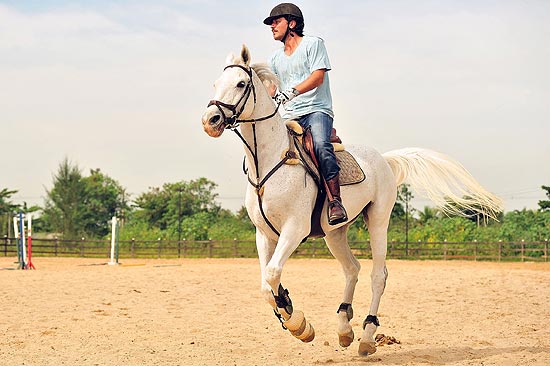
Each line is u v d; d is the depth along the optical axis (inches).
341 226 262.2
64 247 1275.8
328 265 923.4
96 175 2246.6
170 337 305.9
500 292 521.7
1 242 1270.9
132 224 1989.4
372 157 273.3
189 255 1288.1
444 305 437.4
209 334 316.2
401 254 1253.1
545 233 1363.2
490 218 296.2
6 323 342.6
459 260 1197.1
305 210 233.5
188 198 2023.9
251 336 312.0
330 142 247.6
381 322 362.0
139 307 419.5
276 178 229.6
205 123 216.4
